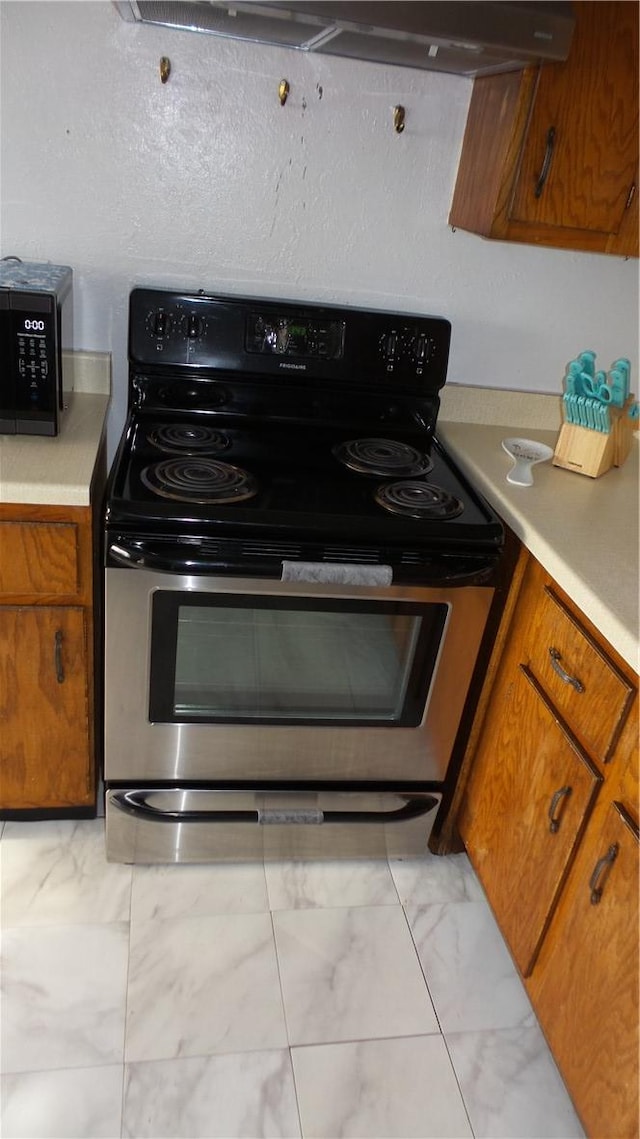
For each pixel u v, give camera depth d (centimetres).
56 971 156
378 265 190
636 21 144
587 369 179
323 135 174
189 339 174
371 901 180
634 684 120
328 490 158
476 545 151
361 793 177
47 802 179
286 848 183
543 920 145
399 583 148
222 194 177
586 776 131
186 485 148
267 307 175
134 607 146
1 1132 131
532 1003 153
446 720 170
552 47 128
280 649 156
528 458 175
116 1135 133
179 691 158
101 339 188
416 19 122
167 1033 148
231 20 139
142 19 152
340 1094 143
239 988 158
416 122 175
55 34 158
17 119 164
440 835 192
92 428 167
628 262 196
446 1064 150
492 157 159
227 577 144
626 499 170
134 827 172
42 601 152
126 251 180
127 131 168
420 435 192
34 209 173
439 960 169
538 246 183
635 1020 118
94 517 159
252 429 183
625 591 129
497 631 165
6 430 158
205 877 180
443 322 183
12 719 164
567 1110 146
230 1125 136
